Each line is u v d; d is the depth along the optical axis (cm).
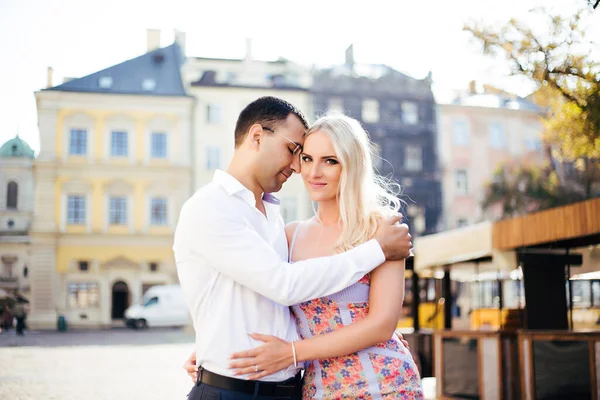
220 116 3569
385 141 3794
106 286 3362
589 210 557
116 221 3425
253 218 245
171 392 926
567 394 619
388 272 245
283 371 238
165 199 3475
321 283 232
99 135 3459
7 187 3603
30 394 899
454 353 726
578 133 542
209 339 235
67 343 2078
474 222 3816
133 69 3628
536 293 701
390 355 246
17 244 3444
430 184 3803
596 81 489
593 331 626
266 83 3688
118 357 1538
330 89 3734
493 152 3881
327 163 258
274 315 240
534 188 2578
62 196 3403
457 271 1083
